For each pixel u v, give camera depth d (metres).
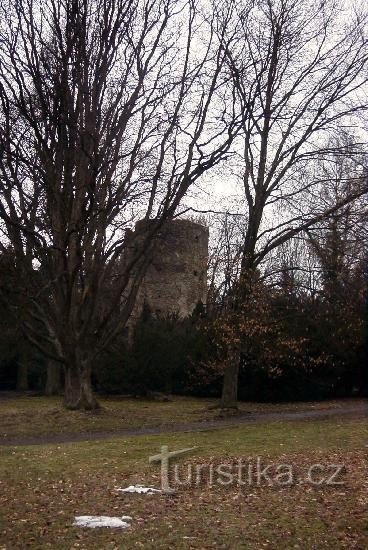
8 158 19.14
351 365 29.81
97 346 21.73
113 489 10.23
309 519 8.70
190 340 31.14
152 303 40.84
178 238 26.92
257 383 29.11
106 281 23.45
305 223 22.34
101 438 16.70
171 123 21.27
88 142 20.14
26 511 8.87
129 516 8.64
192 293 41.00
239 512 9.00
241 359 27.33
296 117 23.34
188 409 23.97
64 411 20.66
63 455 13.39
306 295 23.39
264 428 18.14
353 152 22.56
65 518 8.52
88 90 20.16
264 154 23.75
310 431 17.25
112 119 20.80
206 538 7.79
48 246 19.62
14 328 29.61
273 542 7.73
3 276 19.73
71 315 21.05
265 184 23.41
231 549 7.42
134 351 30.05
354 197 21.67
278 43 23.03
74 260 20.94
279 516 8.83
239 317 20.67
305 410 24.33
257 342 21.16
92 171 19.11
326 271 22.45
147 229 21.70
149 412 22.34
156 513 8.84
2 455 13.37
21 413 20.86
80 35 19.39
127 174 21.03
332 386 29.77
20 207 20.06
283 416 21.78
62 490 10.17
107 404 25.78
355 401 28.94
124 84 20.97
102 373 30.03
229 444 14.96
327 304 22.95
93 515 8.67
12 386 40.03
